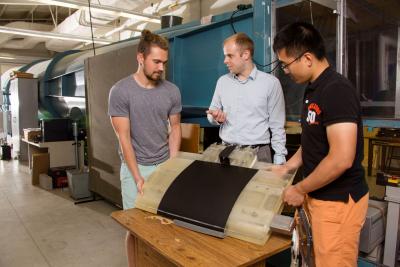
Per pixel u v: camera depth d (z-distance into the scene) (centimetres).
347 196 108
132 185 169
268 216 98
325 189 109
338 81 101
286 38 108
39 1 429
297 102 204
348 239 110
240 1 423
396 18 227
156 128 171
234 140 182
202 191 112
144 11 549
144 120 167
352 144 95
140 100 164
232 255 88
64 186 435
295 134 209
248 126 179
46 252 249
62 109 561
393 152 245
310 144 111
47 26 750
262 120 179
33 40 761
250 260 86
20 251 251
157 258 114
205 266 83
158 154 174
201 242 96
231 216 101
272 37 195
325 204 109
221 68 229
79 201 371
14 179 480
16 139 616
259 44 200
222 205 104
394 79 227
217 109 185
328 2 180
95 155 359
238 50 171
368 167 245
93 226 299
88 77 355
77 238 274
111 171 331
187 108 231
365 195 112
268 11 195
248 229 97
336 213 108
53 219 318
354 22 201
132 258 154
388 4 213
